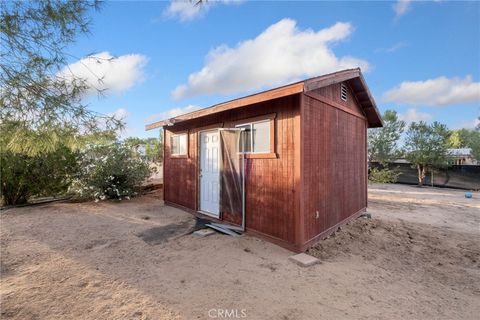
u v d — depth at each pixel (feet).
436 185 47.57
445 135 46.34
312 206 14.56
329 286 10.03
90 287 9.59
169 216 21.07
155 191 34.06
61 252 13.23
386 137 51.88
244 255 13.02
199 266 11.64
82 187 26.99
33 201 27.68
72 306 8.31
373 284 10.43
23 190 26.23
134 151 30.27
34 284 9.77
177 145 24.80
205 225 18.08
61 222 19.15
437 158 45.52
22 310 8.02
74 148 9.39
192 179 22.17
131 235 16.16
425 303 9.09
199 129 21.26
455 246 15.48
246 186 16.70
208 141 20.54
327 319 7.86
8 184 25.18
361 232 17.52
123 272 10.94
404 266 12.55
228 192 17.88
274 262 12.24
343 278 10.82
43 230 17.12
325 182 16.08
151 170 32.30
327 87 16.53
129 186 29.19
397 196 35.81
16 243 14.57
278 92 13.03
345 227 18.33
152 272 10.98
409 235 17.28
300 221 13.26
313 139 14.73
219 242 14.89
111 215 21.38
